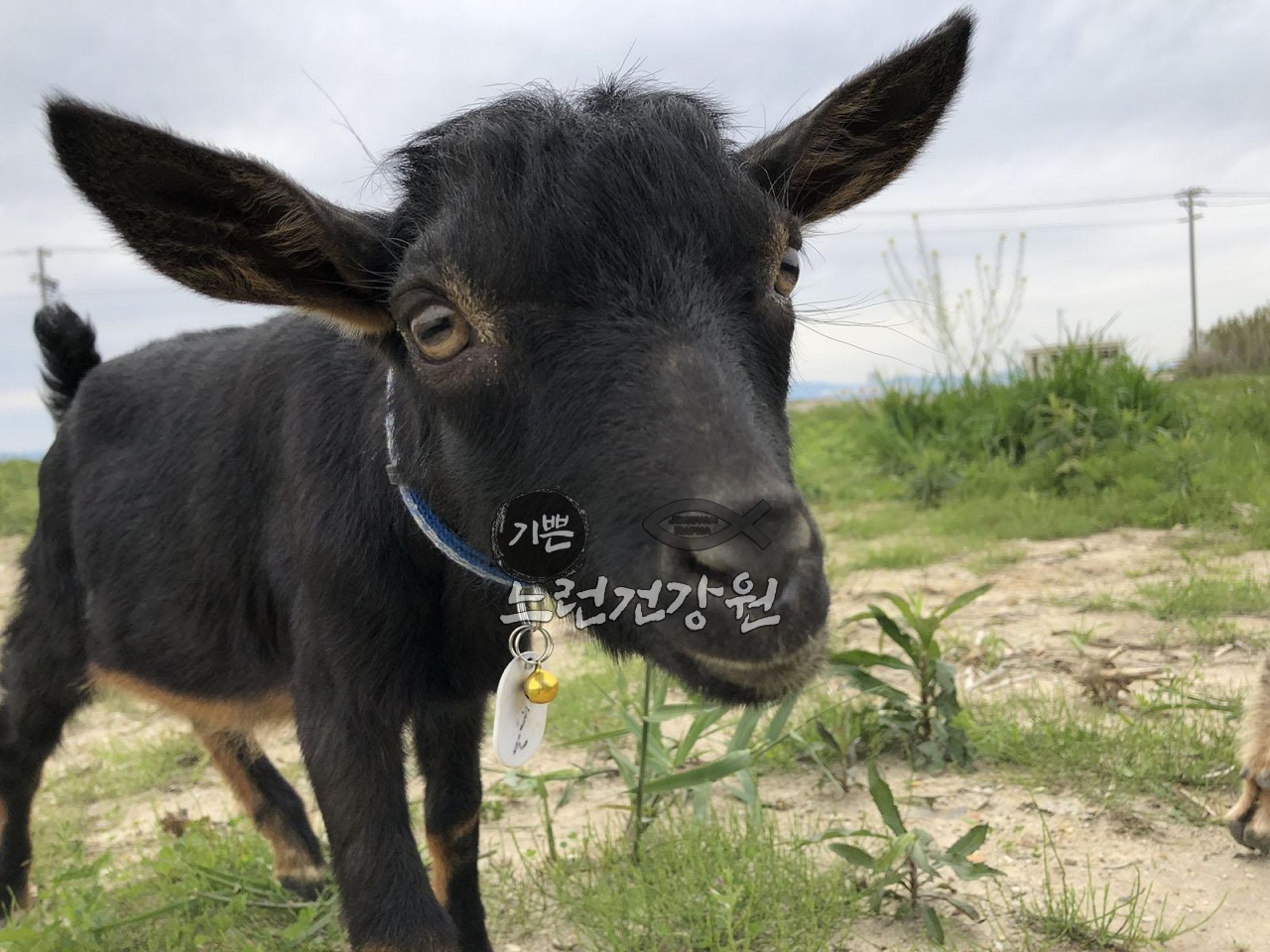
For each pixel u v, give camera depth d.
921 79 0.33
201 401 0.41
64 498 0.47
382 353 0.30
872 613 0.48
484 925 0.37
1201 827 0.41
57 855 0.49
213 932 0.38
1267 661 0.40
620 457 0.23
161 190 0.26
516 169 0.26
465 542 0.30
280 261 0.28
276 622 0.37
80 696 0.48
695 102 0.31
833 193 0.35
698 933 0.35
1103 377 1.30
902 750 0.49
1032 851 0.39
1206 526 0.94
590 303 0.24
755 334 0.26
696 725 0.44
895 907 0.36
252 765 0.45
